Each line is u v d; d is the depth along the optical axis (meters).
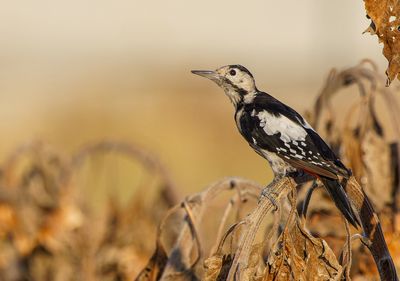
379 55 43.47
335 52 52.19
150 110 33.78
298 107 35.72
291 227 6.42
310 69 48.66
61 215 12.74
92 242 12.54
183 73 45.50
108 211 12.85
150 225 12.55
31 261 12.73
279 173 9.34
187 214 8.10
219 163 27.19
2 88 43.56
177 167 26.41
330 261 6.27
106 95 39.25
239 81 10.39
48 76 49.47
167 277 7.99
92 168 14.11
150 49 58.53
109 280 12.36
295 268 6.23
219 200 10.57
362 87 9.47
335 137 9.70
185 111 32.81
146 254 12.37
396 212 8.94
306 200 7.57
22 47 62.34
